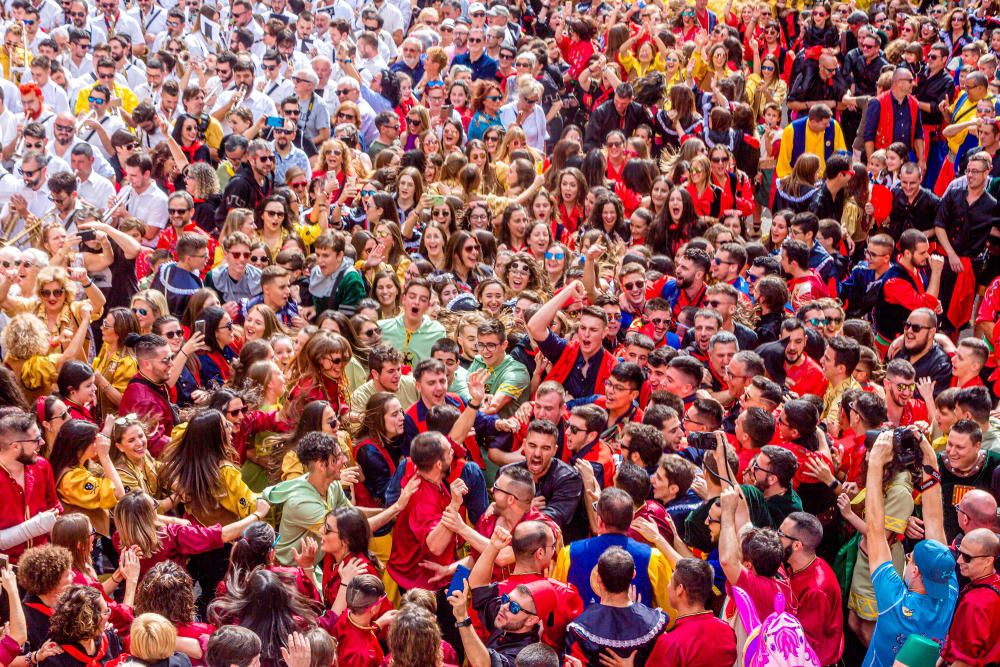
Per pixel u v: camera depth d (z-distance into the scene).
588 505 9.48
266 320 12.23
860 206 17.14
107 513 9.67
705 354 12.10
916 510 9.89
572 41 23.14
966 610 7.96
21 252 12.12
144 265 14.51
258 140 15.97
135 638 7.28
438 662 7.21
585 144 20.23
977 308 16.59
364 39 22.41
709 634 7.40
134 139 16.48
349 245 14.36
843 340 11.56
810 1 26.58
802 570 8.38
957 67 22.94
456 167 17.03
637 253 14.64
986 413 10.12
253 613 7.78
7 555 8.81
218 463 9.62
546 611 7.82
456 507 8.82
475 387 10.05
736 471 8.95
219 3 24.83
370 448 10.38
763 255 15.12
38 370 10.91
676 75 22.50
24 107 17.55
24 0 20.91
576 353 11.61
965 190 15.85
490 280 13.34
